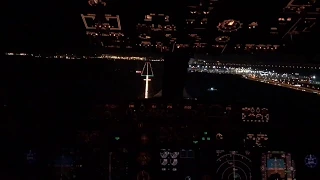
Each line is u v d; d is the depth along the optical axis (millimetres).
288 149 5410
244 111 5379
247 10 3855
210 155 5406
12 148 5277
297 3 3711
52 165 5324
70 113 5301
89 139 5375
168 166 5387
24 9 4004
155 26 4305
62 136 5355
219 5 3738
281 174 5379
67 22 4258
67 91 5223
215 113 5387
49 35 4633
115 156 5383
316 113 5234
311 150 5379
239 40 4676
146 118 5387
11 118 5199
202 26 4262
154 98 5402
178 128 5418
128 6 3799
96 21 4203
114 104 5359
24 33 4570
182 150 5414
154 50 5129
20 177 5285
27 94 5148
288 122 5344
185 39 4684
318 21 4094
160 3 3721
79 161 5352
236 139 5426
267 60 5195
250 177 5383
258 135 5410
